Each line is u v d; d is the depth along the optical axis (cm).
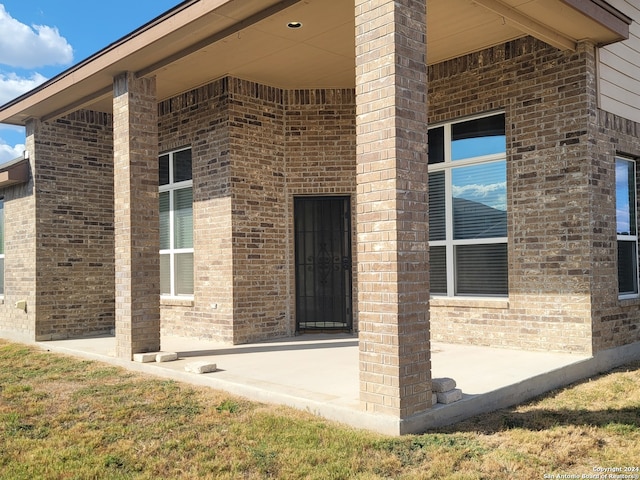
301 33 812
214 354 879
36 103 1049
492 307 871
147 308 865
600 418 571
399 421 509
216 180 1030
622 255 905
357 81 560
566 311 799
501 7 679
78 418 597
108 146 1234
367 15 551
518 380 644
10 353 998
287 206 1077
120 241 871
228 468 459
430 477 432
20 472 458
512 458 464
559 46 785
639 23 934
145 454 491
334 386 645
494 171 898
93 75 895
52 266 1140
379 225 536
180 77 1012
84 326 1177
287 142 1082
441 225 955
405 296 526
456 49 890
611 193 833
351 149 1075
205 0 705
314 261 1090
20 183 1176
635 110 907
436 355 803
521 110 850
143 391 684
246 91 1032
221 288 1014
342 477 435
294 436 514
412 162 541
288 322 1066
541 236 825
